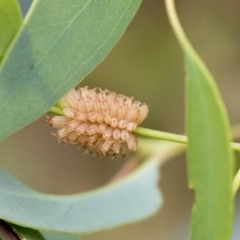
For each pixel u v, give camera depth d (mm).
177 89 299
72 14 196
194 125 183
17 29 194
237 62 303
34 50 195
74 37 198
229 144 182
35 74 196
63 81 198
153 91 299
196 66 180
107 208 223
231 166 182
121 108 207
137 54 300
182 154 261
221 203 184
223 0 303
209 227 186
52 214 205
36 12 194
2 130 197
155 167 250
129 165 264
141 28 301
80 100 206
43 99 198
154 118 298
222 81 303
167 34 299
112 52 298
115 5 199
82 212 209
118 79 298
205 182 185
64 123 206
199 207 186
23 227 209
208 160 184
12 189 205
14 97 196
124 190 234
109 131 206
